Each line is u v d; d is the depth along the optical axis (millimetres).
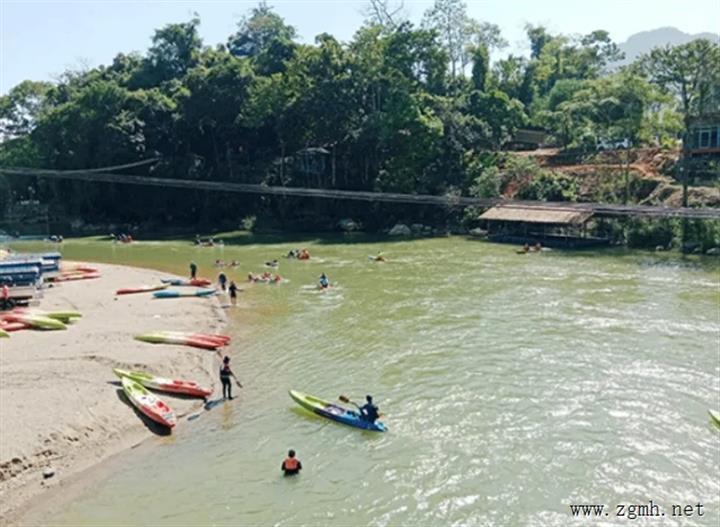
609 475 20109
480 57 111625
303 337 35875
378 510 18594
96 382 26828
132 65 128625
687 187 68500
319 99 88938
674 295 43438
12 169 99875
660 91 78375
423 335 35531
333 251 69625
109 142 95812
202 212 96562
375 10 106188
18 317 38219
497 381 28062
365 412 23953
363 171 94250
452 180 87375
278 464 21281
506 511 18391
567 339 33875
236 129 96750
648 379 27766
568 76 127688
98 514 18453
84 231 97812
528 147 104312
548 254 62969
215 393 27500
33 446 20984
